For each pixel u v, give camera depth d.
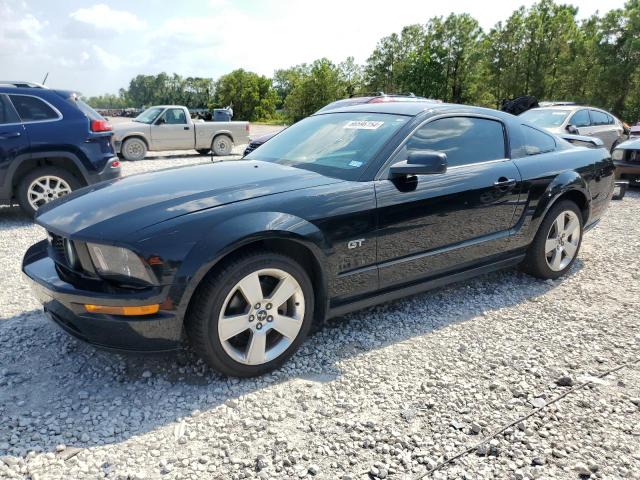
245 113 75.94
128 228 2.49
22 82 6.56
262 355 2.79
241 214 2.64
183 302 2.47
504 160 3.93
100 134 6.75
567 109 11.65
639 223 6.74
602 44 35.97
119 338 2.52
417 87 47.00
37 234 5.92
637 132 14.23
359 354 3.11
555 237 4.38
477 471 2.12
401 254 3.30
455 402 2.61
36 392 2.65
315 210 2.86
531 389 2.73
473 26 45.38
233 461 2.16
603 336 3.39
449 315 3.71
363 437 2.33
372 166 3.21
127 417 2.46
